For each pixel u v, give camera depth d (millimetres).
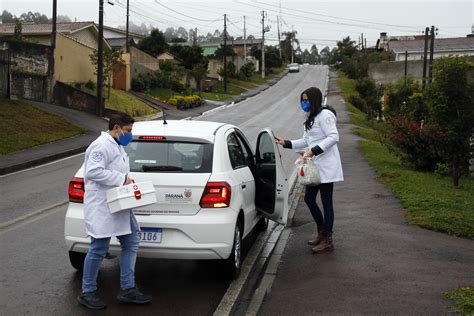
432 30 36469
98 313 4945
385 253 6473
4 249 7016
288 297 5156
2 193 11320
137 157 5789
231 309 5117
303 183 6395
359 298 5043
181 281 5930
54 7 27844
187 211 5504
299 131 27734
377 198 9836
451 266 5965
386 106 29141
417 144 14500
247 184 6539
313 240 6926
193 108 42688
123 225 4871
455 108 11773
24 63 25922
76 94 28766
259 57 103375
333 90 64000
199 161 5738
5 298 5285
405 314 4629
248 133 26031
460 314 4562
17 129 19969
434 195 10109
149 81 44469
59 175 14055
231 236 5602
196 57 66562
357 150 18953
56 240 7488
